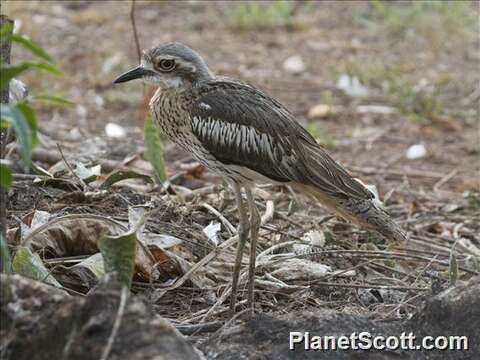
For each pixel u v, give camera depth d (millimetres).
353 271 10539
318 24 23656
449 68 21109
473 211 14039
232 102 9734
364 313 9406
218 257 10438
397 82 19922
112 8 23594
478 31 22891
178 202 11609
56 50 20688
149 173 13320
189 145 10039
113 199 11047
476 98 19531
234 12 23547
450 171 16109
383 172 15750
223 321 8961
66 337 6770
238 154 9664
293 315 8562
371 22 23469
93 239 9695
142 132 16734
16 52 20234
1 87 7191
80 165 11812
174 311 9391
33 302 7148
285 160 9773
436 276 10555
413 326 8562
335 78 20078
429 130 17859
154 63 9969
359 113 18672
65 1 23828
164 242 9977
